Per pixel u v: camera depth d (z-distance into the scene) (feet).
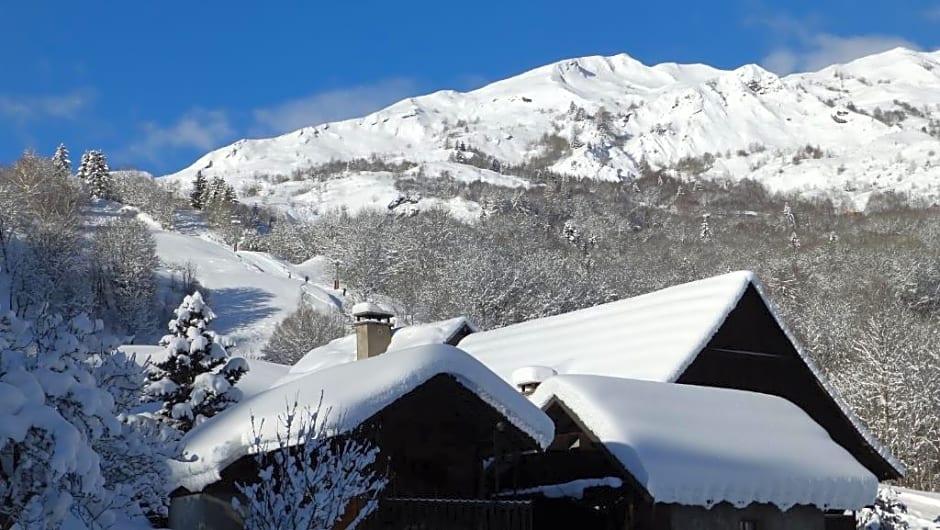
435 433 51.26
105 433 43.55
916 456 153.28
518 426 49.67
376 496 42.93
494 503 48.39
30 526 33.37
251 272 380.99
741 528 53.88
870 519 79.92
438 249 359.05
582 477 58.85
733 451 54.80
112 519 39.88
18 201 295.28
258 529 38.58
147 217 493.77
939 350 176.04
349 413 44.88
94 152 517.55
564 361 84.89
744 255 385.91
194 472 49.03
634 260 382.42
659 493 50.19
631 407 55.72
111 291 288.51
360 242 382.22
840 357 214.07
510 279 258.57
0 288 195.00
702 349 77.51
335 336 259.39
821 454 58.34
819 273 315.58
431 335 101.86
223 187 618.85
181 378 85.25
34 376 35.42
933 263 291.17
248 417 49.49
